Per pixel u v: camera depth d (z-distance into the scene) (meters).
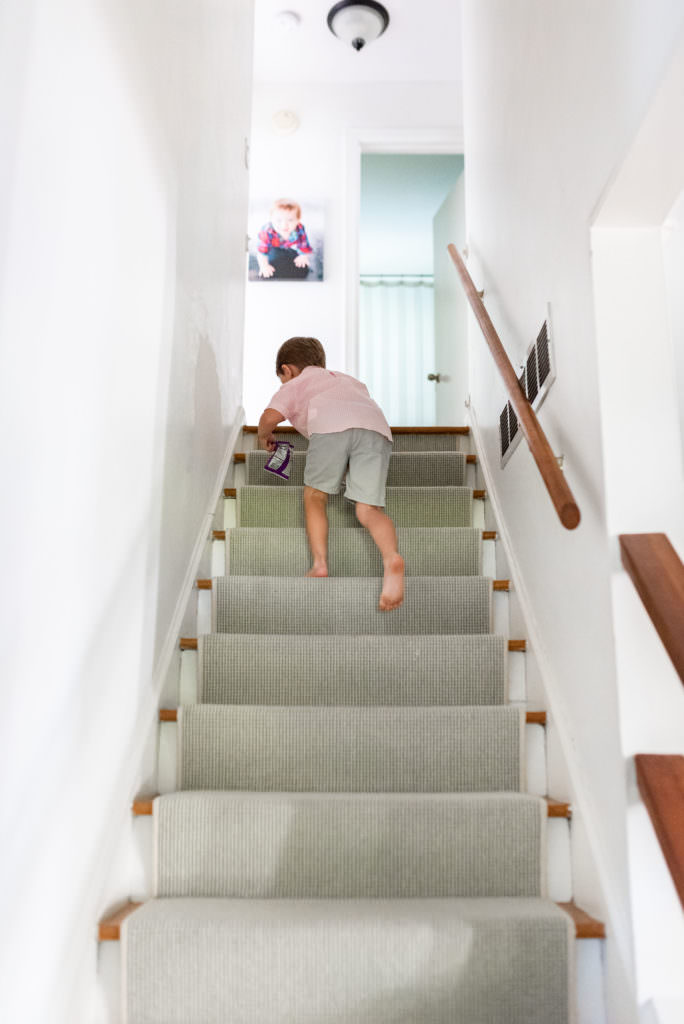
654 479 1.31
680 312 1.49
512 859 1.50
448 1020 1.28
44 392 1.09
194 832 1.50
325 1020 1.28
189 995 1.29
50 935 1.13
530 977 1.29
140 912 1.36
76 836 1.24
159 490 1.79
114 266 1.43
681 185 1.28
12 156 0.98
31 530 1.05
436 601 2.14
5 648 0.98
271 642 1.94
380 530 2.21
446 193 5.39
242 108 3.10
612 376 1.34
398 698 1.92
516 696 1.95
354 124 4.45
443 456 2.82
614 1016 1.26
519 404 1.72
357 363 4.23
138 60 1.59
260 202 4.38
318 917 1.33
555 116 1.68
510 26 2.23
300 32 4.13
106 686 1.40
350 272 4.31
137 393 1.60
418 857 1.50
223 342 2.70
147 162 1.67
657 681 1.27
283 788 1.70
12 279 0.98
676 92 1.05
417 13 4.02
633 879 1.21
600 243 1.38
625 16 1.21
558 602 1.69
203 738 1.72
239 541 2.36
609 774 1.32
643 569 1.19
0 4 0.94
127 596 1.54
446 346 4.52
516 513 2.18
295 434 3.04
